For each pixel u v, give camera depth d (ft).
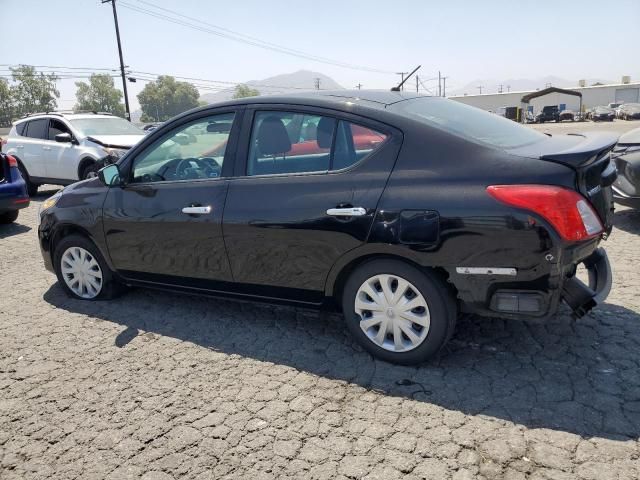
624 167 19.81
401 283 10.40
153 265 13.64
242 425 9.20
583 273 12.55
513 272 9.29
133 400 10.16
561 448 8.18
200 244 12.55
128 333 13.21
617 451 8.03
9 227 27.20
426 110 11.34
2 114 343.05
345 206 10.45
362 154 10.64
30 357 12.16
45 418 9.71
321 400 9.85
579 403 9.29
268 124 11.82
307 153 11.28
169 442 8.84
